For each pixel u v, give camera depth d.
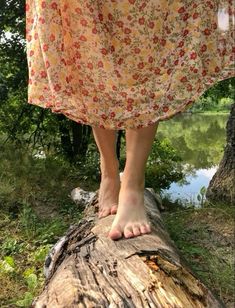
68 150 2.74
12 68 2.49
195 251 1.33
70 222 1.57
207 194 1.98
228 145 1.97
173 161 3.45
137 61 0.75
